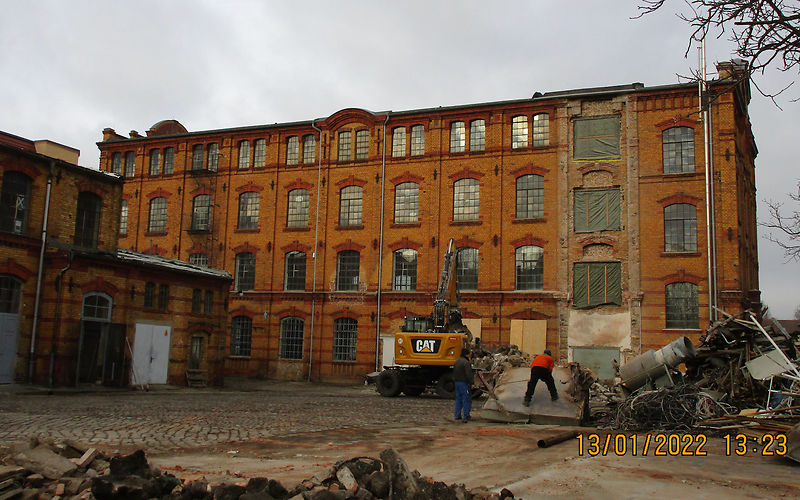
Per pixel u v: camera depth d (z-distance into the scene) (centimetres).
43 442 841
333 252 4031
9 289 2484
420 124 3972
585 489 816
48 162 2638
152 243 4431
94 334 2728
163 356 3038
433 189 3866
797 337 1814
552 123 3688
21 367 2494
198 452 1086
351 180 4053
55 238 2645
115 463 745
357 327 3916
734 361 1644
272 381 3950
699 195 3375
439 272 3784
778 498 777
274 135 4269
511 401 1620
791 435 1003
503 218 3706
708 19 957
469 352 2773
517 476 901
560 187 3622
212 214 4334
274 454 1066
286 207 4191
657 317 3362
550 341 3512
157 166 4534
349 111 4088
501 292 3619
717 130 3378
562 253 3572
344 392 3167
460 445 1196
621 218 3497
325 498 657
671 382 1630
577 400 1583
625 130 3553
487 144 3791
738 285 3250
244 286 4225
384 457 740
